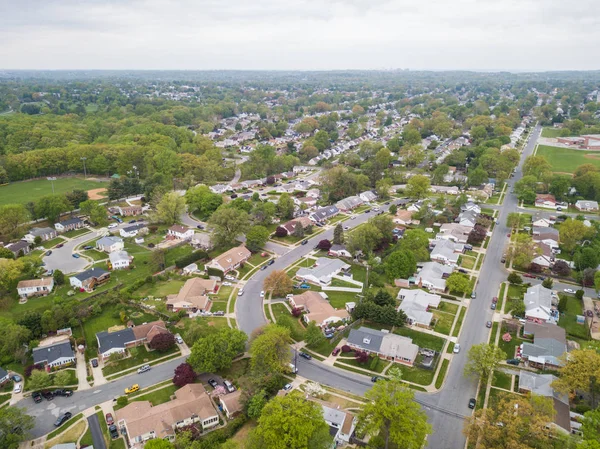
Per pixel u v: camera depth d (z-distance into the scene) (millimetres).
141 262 158625
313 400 89250
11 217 173625
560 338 107750
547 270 147875
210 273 147000
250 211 194000
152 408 88562
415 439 74250
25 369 101562
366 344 108188
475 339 113688
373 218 173125
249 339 110250
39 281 137000
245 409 88688
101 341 108812
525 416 76625
